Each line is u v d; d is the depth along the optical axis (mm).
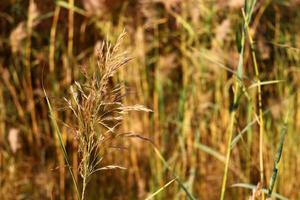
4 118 3818
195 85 3865
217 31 3611
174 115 4059
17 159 3697
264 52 3811
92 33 4105
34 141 3756
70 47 3773
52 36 3758
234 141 2000
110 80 3631
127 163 3633
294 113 3928
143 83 3791
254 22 3814
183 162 3467
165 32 4148
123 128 3641
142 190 3486
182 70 4238
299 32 4164
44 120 3775
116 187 3605
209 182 3598
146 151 3645
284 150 3588
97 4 3752
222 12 3910
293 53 4062
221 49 3795
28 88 3867
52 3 4094
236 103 2021
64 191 3471
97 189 3574
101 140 1513
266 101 4016
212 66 3752
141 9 3812
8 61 4188
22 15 4262
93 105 1468
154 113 3715
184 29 4059
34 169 3641
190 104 3807
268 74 4148
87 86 1474
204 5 3875
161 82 3859
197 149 3703
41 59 3994
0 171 3645
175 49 4305
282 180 3506
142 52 3770
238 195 3514
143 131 3664
